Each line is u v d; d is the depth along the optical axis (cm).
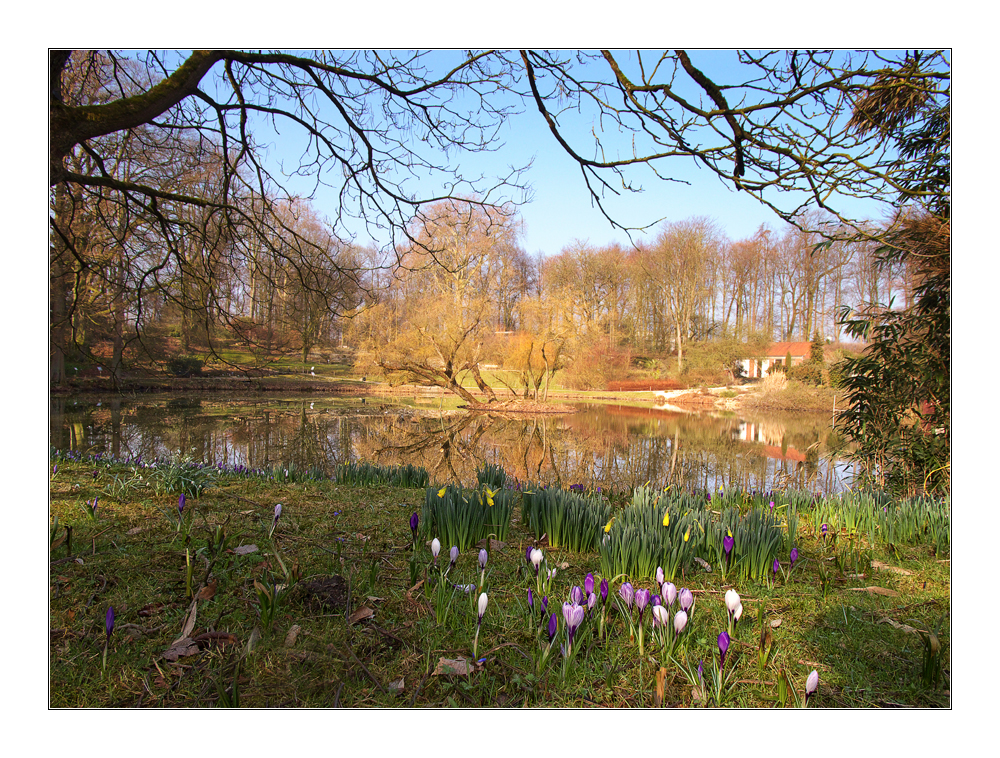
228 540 308
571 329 2619
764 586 299
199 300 623
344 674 202
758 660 217
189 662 206
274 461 1081
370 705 186
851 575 322
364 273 675
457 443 1473
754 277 3816
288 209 618
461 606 254
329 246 632
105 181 424
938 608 271
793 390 2777
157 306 758
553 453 1330
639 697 192
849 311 616
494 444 1477
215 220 642
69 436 1309
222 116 475
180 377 2452
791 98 350
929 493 559
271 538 301
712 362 3600
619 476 1015
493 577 295
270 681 196
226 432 1484
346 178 561
